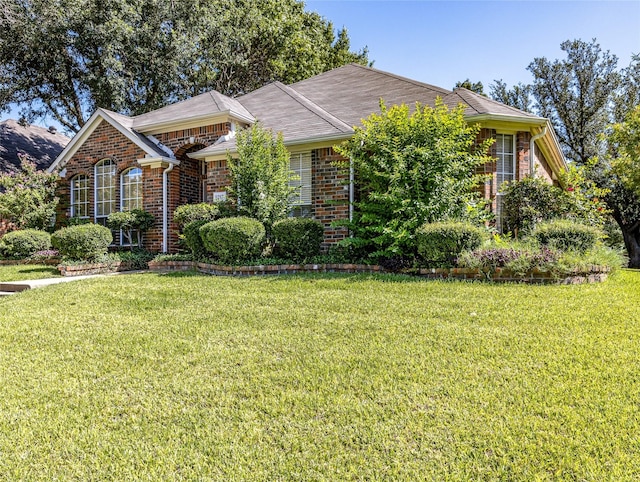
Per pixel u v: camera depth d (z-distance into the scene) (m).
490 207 10.46
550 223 8.53
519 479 2.26
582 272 7.08
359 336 4.59
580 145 23.12
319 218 11.12
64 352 4.43
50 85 21.70
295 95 14.97
